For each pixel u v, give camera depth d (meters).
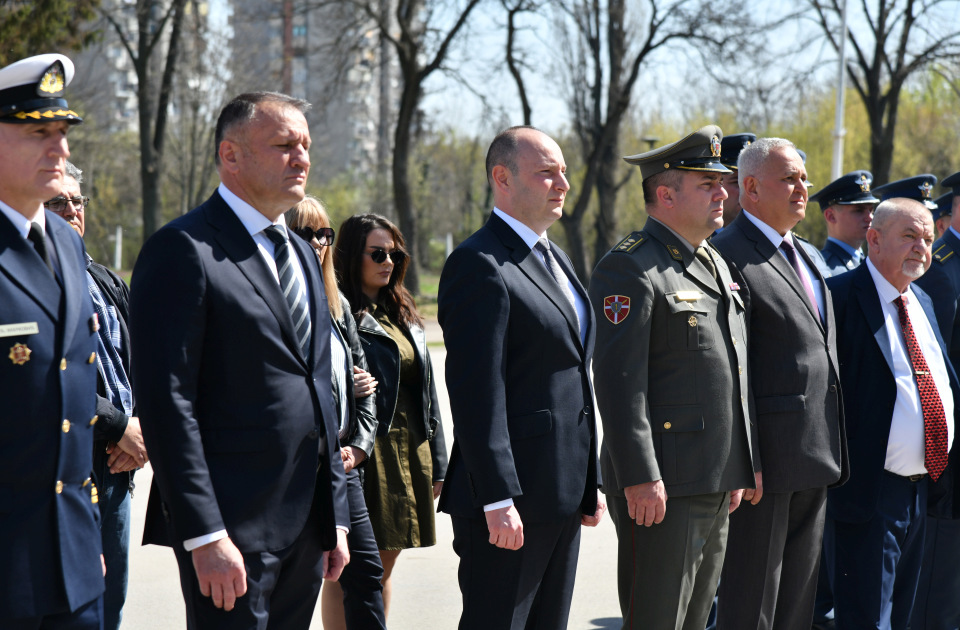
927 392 3.87
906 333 3.94
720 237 3.73
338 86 23.36
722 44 20.55
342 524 2.63
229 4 24.84
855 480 3.82
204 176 35.28
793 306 3.55
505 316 2.85
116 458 3.12
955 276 4.58
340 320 3.43
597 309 3.21
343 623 3.75
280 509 2.44
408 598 4.66
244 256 2.46
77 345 2.37
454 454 3.03
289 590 2.58
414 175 47.16
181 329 2.31
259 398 2.42
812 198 5.39
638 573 3.22
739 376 3.31
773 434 3.48
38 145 2.25
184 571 2.40
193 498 2.26
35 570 2.24
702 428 3.18
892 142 22.38
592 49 23.27
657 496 3.07
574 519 3.00
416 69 22.69
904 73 21.72
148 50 21.84
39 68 2.25
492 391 2.79
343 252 3.81
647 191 3.40
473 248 2.91
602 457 3.46
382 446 3.66
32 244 2.32
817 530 3.64
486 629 2.90
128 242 42.72
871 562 3.82
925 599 4.20
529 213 2.99
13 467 2.21
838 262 5.18
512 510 2.77
